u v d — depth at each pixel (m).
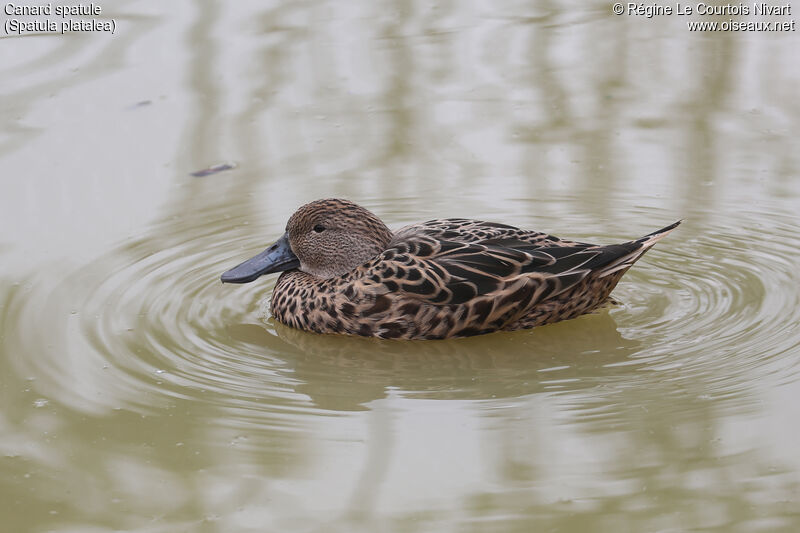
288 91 17.97
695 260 13.45
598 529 8.43
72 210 14.80
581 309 12.12
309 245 12.80
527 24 20.23
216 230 14.37
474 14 20.72
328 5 21.02
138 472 9.31
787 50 18.83
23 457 9.54
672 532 8.37
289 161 16.06
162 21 20.12
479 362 11.33
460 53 19.17
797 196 14.80
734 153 15.95
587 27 20.03
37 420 10.10
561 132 16.75
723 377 10.64
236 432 9.91
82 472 9.32
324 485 9.11
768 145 16.11
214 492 9.04
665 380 10.67
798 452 9.30
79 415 10.20
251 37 19.62
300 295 12.39
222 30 19.89
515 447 9.56
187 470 9.34
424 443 9.67
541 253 11.87
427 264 11.79
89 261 13.58
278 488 9.07
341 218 12.82
